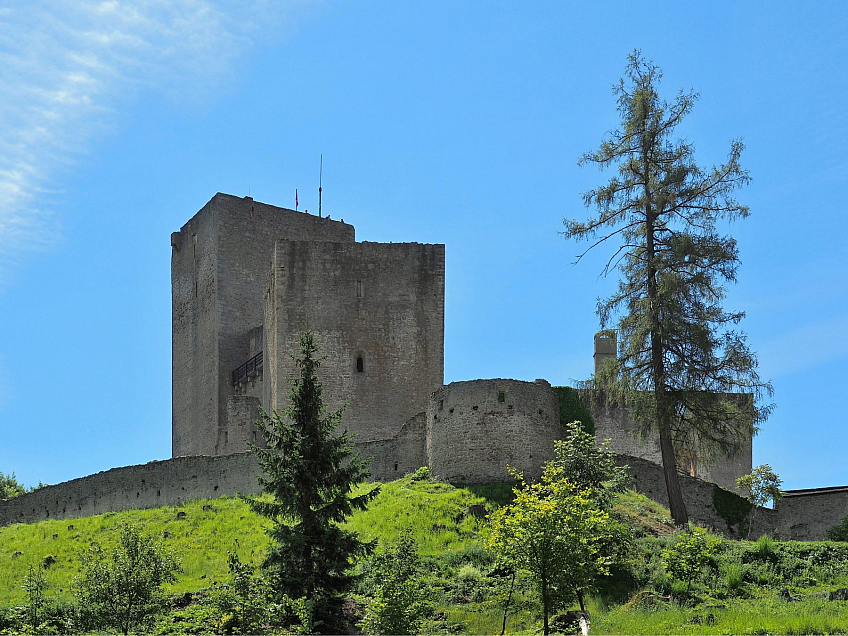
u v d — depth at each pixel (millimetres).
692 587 42406
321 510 40281
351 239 88625
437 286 70688
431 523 49688
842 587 41406
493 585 42906
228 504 58188
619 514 49469
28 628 40062
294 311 69688
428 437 57156
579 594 40000
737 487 64188
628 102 53938
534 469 54500
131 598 40094
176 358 89375
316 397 41969
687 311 51312
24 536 58938
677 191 52500
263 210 85562
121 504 64438
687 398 50781
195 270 87000
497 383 55375
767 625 36125
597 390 53000
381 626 38062
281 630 37781
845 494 53969
